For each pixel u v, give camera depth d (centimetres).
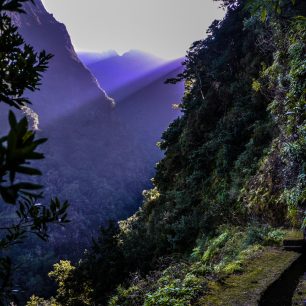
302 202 823
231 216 1471
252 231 966
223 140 2023
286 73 1195
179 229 1886
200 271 671
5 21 233
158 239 2138
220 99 2669
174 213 2219
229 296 505
